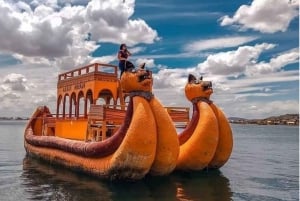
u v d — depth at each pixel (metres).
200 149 18.97
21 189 16.97
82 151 19.25
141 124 16.30
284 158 33.41
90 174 18.62
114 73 24.58
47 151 24.94
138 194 15.50
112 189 16.36
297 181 19.61
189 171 19.73
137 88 17.38
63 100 29.19
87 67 24.97
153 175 17.80
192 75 20.91
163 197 15.11
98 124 20.89
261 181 19.50
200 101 20.17
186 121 22.66
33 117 32.44
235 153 39.50
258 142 67.12
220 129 20.33
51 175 20.45
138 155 16.11
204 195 15.63
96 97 23.66
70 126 26.28
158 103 17.48
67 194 15.69
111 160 16.83
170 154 17.02
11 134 88.69
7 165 25.36
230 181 18.97
